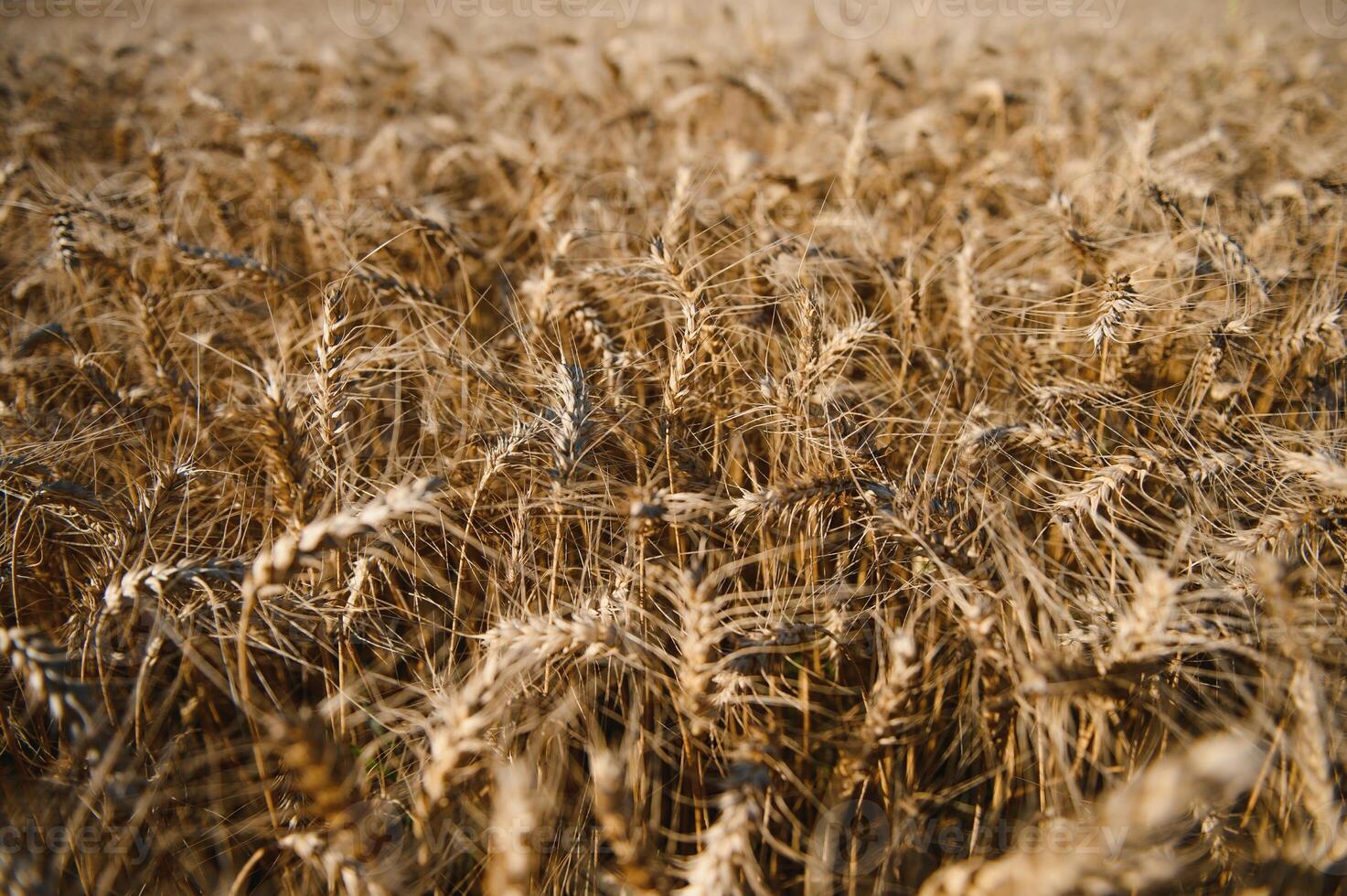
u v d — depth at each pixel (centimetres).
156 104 763
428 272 418
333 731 217
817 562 276
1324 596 239
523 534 248
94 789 166
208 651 229
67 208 351
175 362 348
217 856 209
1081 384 291
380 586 269
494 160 525
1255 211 446
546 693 218
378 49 985
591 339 315
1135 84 832
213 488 282
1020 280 374
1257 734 193
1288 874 180
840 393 311
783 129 623
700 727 199
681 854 219
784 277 345
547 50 866
